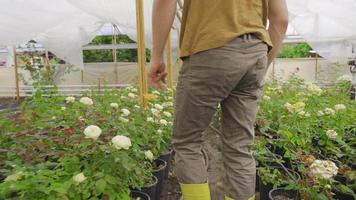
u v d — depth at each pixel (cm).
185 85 156
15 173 158
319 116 309
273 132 329
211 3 151
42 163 185
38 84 443
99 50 1065
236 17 149
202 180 163
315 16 757
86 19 800
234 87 155
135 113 285
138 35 361
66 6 562
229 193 166
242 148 167
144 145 252
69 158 184
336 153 264
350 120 321
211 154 392
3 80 1047
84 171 173
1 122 236
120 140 177
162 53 165
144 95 349
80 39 890
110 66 1026
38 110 294
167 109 387
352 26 677
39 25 633
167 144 313
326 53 882
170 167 344
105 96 439
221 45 146
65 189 149
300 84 538
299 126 286
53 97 347
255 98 165
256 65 154
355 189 222
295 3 563
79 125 232
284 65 991
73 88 986
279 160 244
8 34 658
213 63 148
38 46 1006
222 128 172
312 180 196
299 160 237
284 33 175
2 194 142
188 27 156
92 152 183
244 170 164
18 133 217
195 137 165
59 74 964
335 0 571
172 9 154
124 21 589
